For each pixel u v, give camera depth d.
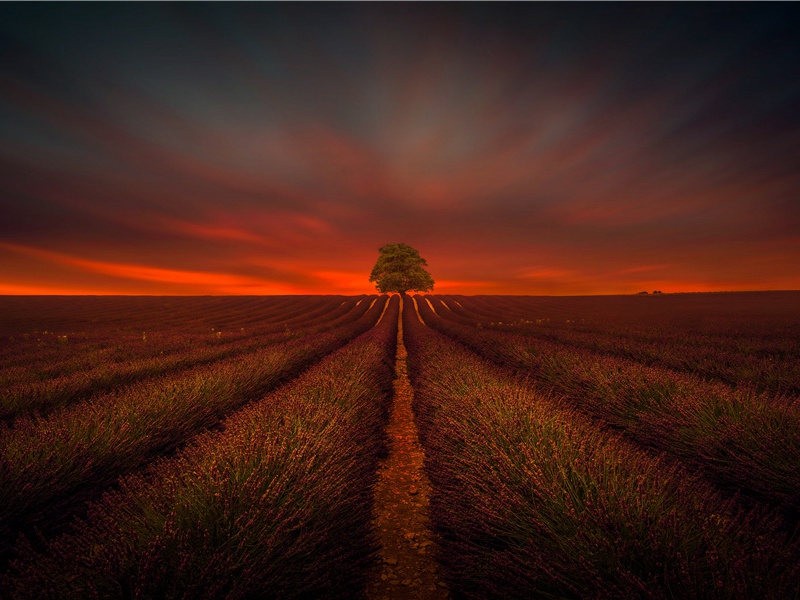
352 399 4.62
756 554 1.56
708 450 3.30
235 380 5.96
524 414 3.45
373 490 3.46
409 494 3.51
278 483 2.11
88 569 1.59
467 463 2.88
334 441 3.17
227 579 1.58
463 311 38.81
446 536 2.53
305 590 1.77
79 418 3.82
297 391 4.93
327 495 2.31
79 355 11.06
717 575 1.47
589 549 1.72
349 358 7.95
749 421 3.34
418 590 2.22
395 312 38.06
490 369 7.45
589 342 12.27
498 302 47.34
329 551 2.01
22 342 15.40
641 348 9.84
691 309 31.80
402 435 5.30
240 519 1.83
